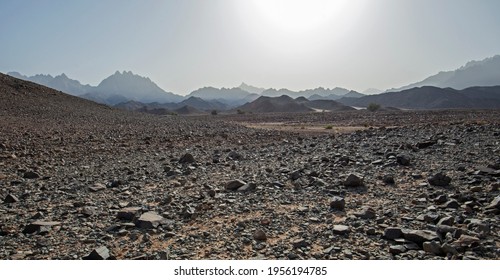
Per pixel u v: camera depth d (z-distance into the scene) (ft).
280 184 38.19
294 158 56.18
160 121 155.43
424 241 21.88
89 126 111.65
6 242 23.70
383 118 238.07
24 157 56.24
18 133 83.30
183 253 21.79
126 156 60.80
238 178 42.45
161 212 29.78
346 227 24.59
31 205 32.19
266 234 24.56
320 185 37.47
